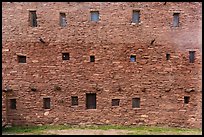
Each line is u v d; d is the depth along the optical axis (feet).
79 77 61.77
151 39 62.13
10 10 61.36
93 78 61.77
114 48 61.87
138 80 62.08
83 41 61.67
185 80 62.69
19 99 61.16
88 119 61.62
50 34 61.46
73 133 55.31
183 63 62.69
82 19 61.67
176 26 62.75
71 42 61.62
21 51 61.26
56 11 61.57
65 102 61.57
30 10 61.41
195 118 62.59
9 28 61.26
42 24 61.41
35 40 61.36
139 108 62.03
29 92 61.36
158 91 62.28
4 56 61.05
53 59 61.52
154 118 62.13
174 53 62.49
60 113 61.57
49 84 61.57
